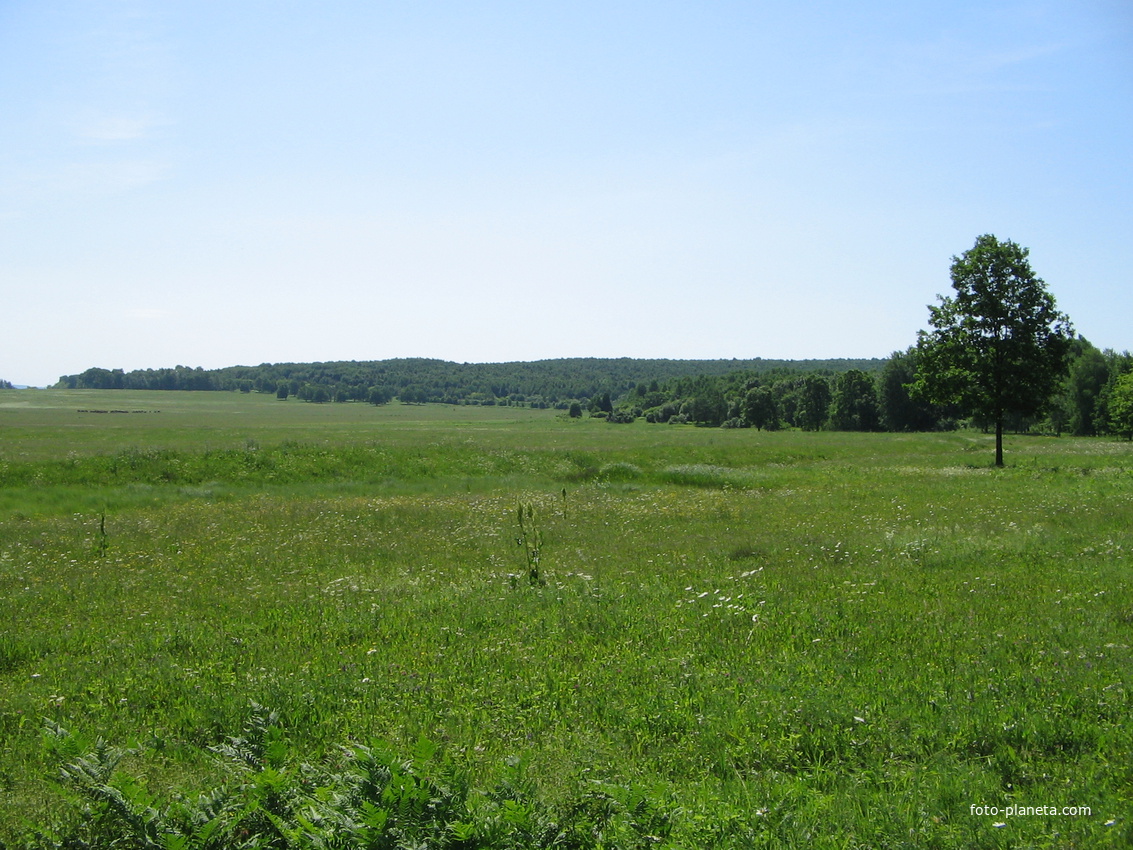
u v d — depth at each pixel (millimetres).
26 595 12172
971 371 41219
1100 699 6598
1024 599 10750
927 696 6863
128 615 10953
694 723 6434
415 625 10062
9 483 32500
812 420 123625
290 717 6605
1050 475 31562
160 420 105750
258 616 10742
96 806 4625
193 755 5973
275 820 4281
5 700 7281
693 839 4406
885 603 10664
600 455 44719
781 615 10141
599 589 11898
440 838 4113
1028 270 40594
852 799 5094
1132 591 10969
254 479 35844
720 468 37406
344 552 16109
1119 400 75000
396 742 6070
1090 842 4422
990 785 5227
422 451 42875
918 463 42875
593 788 4777
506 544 17062
